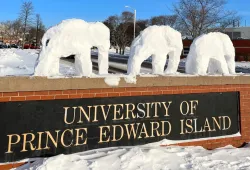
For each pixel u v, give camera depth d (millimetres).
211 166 4375
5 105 4055
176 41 5539
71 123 4465
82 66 4770
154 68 5453
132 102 4926
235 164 4547
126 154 4328
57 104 4375
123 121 4844
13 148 4086
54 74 4680
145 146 4926
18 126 4125
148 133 5051
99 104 4664
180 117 5359
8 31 89688
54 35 4562
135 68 5180
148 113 5059
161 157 4461
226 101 5863
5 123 4051
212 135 5676
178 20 36562
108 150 4582
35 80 4176
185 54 31859
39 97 4246
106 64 5145
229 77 5844
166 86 5219
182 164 4320
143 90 5016
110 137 4742
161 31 5438
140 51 5207
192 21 29359
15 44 77938
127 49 64438
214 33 6016
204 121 5598
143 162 4223
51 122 4332
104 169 3893
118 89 4809
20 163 4090
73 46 4664
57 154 4355
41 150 4258
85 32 4797
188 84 5395
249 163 4621
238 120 5977
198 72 5727
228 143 5789
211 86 5688
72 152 4457
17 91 4102
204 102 5621
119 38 55312
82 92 4539
